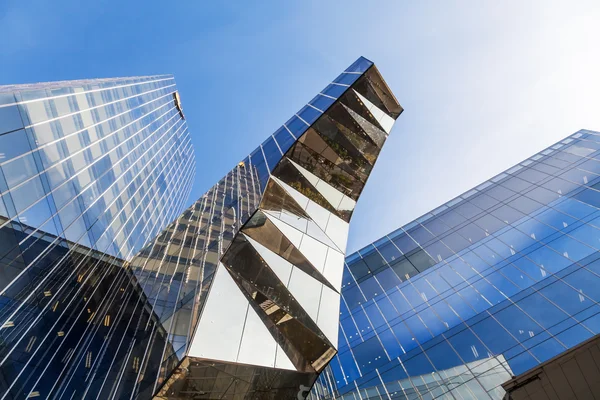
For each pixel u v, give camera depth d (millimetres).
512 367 16891
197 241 17141
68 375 16047
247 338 9688
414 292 27188
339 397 21391
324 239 16984
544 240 24641
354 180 21625
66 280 19453
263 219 13953
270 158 19875
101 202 27609
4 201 15180
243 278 11602
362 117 21891
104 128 31656
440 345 20828
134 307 19516
